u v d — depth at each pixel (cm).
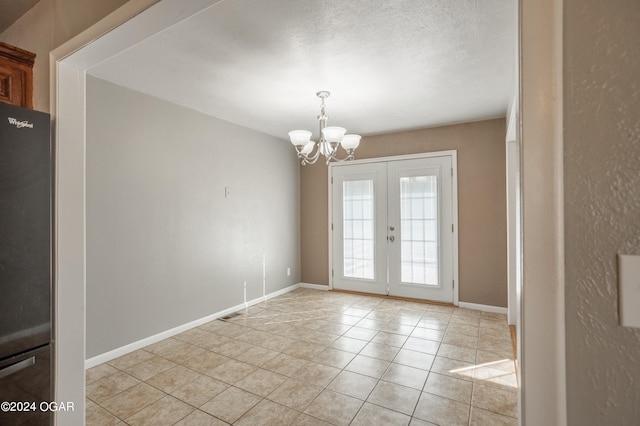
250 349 299
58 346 152
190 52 232
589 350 61
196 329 351
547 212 65
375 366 264
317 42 219
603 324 60
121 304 290
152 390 230
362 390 228
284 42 219
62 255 154
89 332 267
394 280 468
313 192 534
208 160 378
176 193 340
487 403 212
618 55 60
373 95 318
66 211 156
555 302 65
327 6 180
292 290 521
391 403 213
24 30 180
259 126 432
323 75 272
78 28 148
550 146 65
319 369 259
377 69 261
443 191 432
